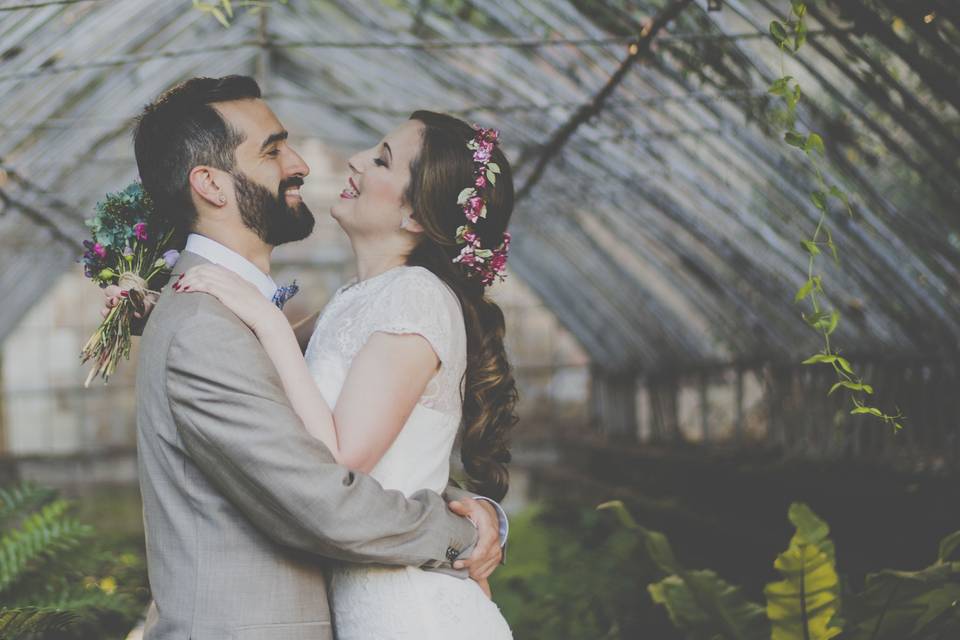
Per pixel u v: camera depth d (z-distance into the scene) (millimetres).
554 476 13133
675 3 4559
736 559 6727
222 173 2482
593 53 5617
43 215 10414
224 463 2244
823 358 2834
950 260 5305
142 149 2527
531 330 18203
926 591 3016
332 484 2209
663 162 6746
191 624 2273
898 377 6641
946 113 4879
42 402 18562
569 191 8766
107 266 2625
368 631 2414
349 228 2725
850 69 4355
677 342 10883
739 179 6605
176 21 7059
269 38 7809
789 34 2959
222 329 2283
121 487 15273
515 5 5469
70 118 7914
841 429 7262
